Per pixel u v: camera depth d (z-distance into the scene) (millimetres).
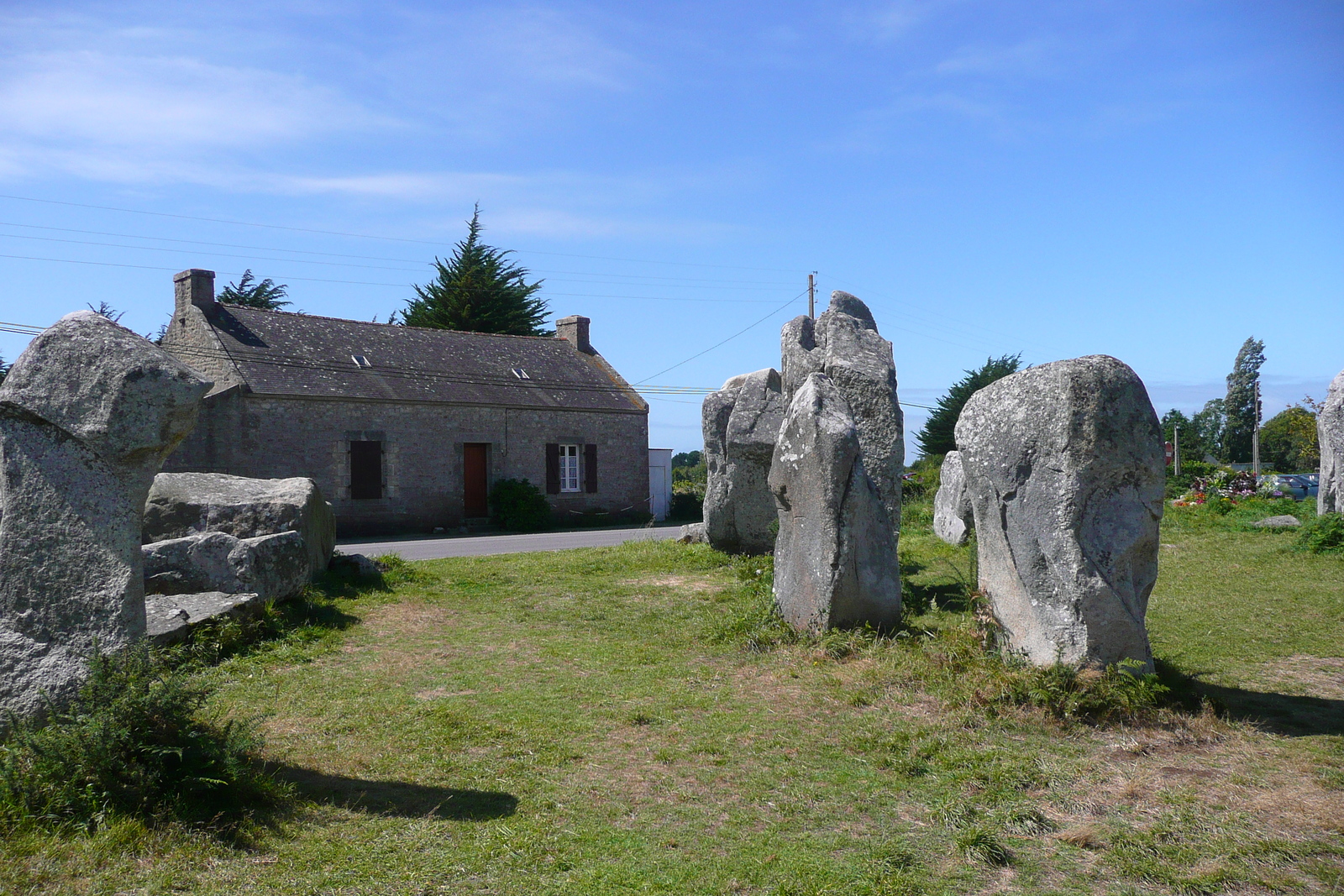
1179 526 14875
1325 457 13539
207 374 25406
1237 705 5855
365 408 26531
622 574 12156
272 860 3852
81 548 4375
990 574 6418
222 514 10312
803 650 7363
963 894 3637
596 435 32406
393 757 5160
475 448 29750
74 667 4301
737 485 12992
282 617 8594
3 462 4406
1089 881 3732
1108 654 5734
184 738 4355
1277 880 3645
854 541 7578
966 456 6555
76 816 3992
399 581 11461
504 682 6770
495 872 3822
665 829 4262
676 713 5957
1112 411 5723
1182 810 4301
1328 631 7801
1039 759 4945
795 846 4078
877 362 10680
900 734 5387
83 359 4430
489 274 46281
